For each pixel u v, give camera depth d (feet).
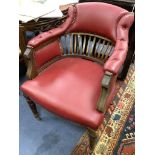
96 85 3.46
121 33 3.46
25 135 4.28
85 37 4.08
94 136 3.21
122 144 4.14
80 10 3.81
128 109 4.92
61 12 4.46
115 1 4.52
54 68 3.89
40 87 3.43
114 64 2.84
